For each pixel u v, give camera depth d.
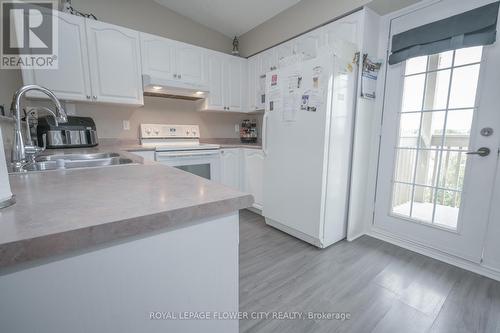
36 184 0.75
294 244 2.13
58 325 0.44
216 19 3.06
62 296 0.44
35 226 0.42
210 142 3.46
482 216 1.64
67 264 0.44
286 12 2.70
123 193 0.64
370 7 1.95
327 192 1.98
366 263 1.81
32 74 1.96
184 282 0.60
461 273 1.67
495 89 1.55
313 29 2.42
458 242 1.77
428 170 1.93
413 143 2.01
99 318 0.49
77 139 2.10
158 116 2.97
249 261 1.84
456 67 1.72
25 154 1.14
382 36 2.10
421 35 1.82
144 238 0.52
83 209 0.51
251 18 2.97
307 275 1.65
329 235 2.07
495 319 1.25
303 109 2.03
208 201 0.58
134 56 2.43
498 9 1.48
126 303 0.52
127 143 2.77
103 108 2.59
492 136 1.58
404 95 2.03
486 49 1.57
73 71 2.12
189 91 2.84
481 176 1.64
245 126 3.69
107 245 0.47
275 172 2.37
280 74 2.22
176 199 0.59
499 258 1.58
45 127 1.95
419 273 1.67
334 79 1.86
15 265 0.39
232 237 0.67
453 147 1.78
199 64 2.88
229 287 0.68
